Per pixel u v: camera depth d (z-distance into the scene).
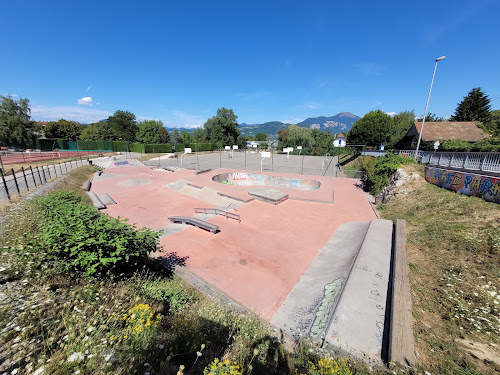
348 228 10.20
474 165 11.22
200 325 3.31
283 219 11.41
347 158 37.22
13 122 41.50
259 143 65.69
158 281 5.18
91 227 4.17
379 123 40.06
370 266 5.81
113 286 3.82
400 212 10.88
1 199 9.47
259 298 5.86
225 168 28.30
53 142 48.62
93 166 26.94
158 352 2.40
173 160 37.50
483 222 7.11
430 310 4.24
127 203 14.30
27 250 3.70
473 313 4.03
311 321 4.58
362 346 3.49
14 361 1.93
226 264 7.37
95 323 2.45
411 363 3.08
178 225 10.56
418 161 17.08
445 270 5.46
